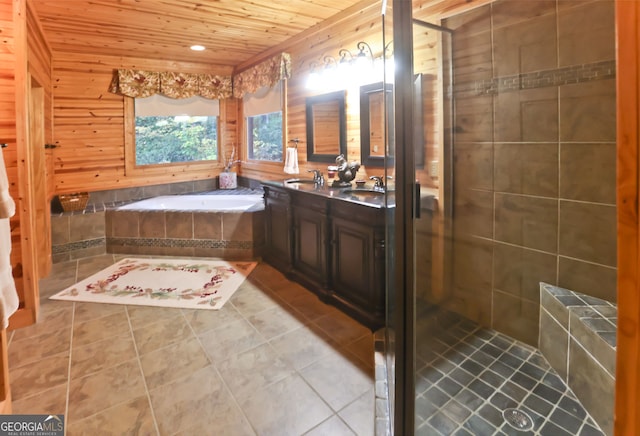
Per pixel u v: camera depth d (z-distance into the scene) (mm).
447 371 1877
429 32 2006
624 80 604
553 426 1564
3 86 2436
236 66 5344
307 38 3826
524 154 2029
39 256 3453
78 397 1803
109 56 4602
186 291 3150
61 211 4188
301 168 4172
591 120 1804
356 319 2609
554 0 1837
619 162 620
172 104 5109
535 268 2061
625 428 640
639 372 614
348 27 3303
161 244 4250
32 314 2553
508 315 2170
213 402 1774
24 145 2486
